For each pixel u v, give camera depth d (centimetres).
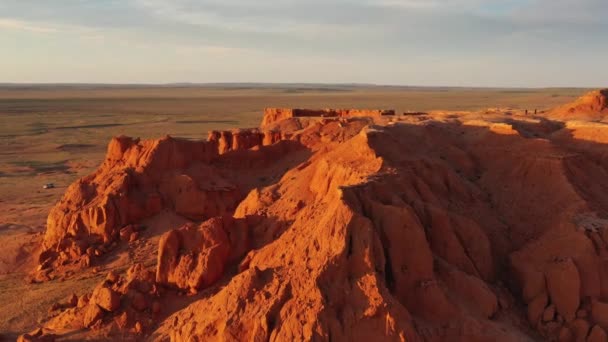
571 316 2650
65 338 2658
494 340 2352
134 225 4169
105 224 4047
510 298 2798
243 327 2236
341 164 3238
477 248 2886
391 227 2523
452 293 2523
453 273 2589
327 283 2258
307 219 2762
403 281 2462
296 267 2378
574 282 2659
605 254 2781
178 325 2544
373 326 2158
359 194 2616
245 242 3155
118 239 4066
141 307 2798
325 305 2173
